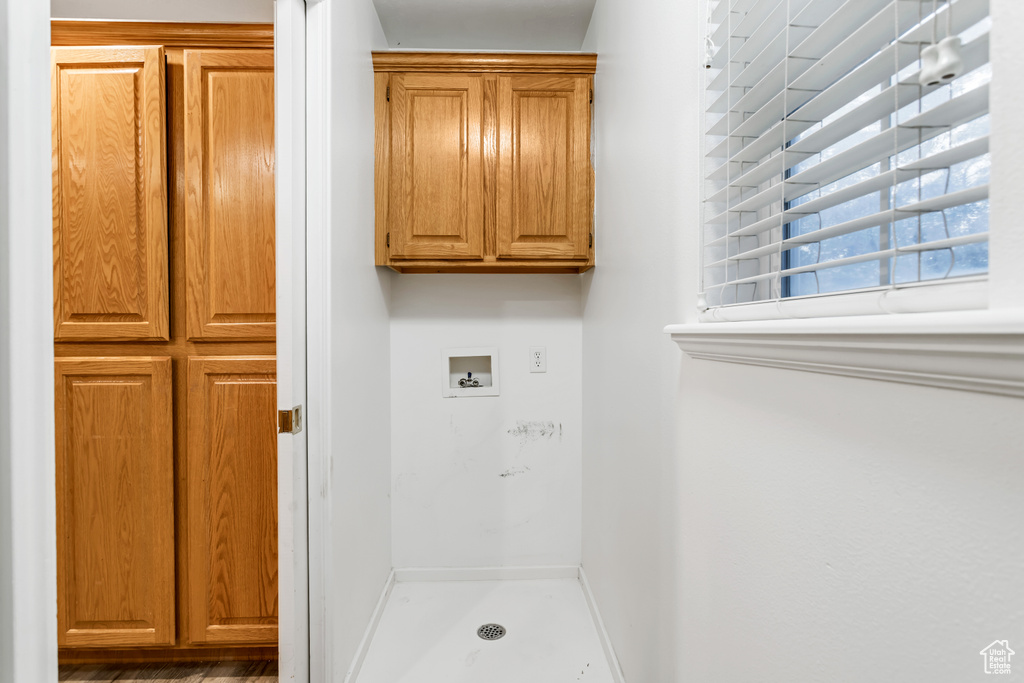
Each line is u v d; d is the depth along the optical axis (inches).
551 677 63.1
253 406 65.0
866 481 20.7
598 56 74.2
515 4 74.5
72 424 63.6
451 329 88.0
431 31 81.3
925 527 17.8
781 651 27.0
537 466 89.0
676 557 42.1
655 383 47.4
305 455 53.5
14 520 20.1
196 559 65.1
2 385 19.8
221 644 65.5
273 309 64.9
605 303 69.6
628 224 57.5
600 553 72.6
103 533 64.0
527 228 76.6
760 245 36.3
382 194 75.4
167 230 64.0
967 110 17.5
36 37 20.5
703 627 36.8
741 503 31.4
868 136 27.5
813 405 24.2
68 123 62.9
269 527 65.4
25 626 20.5
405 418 87.7
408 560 88.1
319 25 52.5
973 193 15.9
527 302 88.7
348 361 60.5
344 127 58.6
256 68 64.2
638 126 53.5
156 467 63.9
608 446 67.6
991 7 15.1
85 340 63.8
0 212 19.6
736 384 31.9
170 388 63.9
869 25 20.6
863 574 21.0
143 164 63.4
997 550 15.1
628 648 57.0
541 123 76.5
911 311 19.1
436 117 76.0
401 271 83.9
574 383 89.1
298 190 51.9
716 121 36.5
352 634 62.2
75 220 63.2
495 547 88.9
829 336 20.4
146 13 61.7
